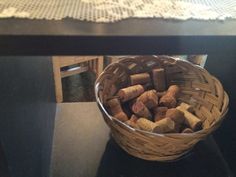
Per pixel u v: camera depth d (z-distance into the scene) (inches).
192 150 16.0
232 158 15.3
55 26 9.0
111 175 14.4
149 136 12.3
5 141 9.2
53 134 16.5
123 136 13.4
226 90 16.3
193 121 14.8
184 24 10.0
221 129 16.7
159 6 11.1
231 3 12.0
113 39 8.9
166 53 9.5
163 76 17.0
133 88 16.0
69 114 18.1
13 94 10.0
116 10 10.5
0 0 10.5
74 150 15.7
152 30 9.3
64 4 10.7
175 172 14.7
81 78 36.1
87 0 11.2
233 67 15.2
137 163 15.0
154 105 15.6
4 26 8.8
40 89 15.0
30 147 12.1
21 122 11.0
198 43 9.4
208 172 15.0
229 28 9.9
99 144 16.1
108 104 15.3
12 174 10.0
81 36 8.7
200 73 16.1
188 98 16.6
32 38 8.5
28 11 9.8
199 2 11.9
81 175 14.4
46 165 14.6
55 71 27.5
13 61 10.1
